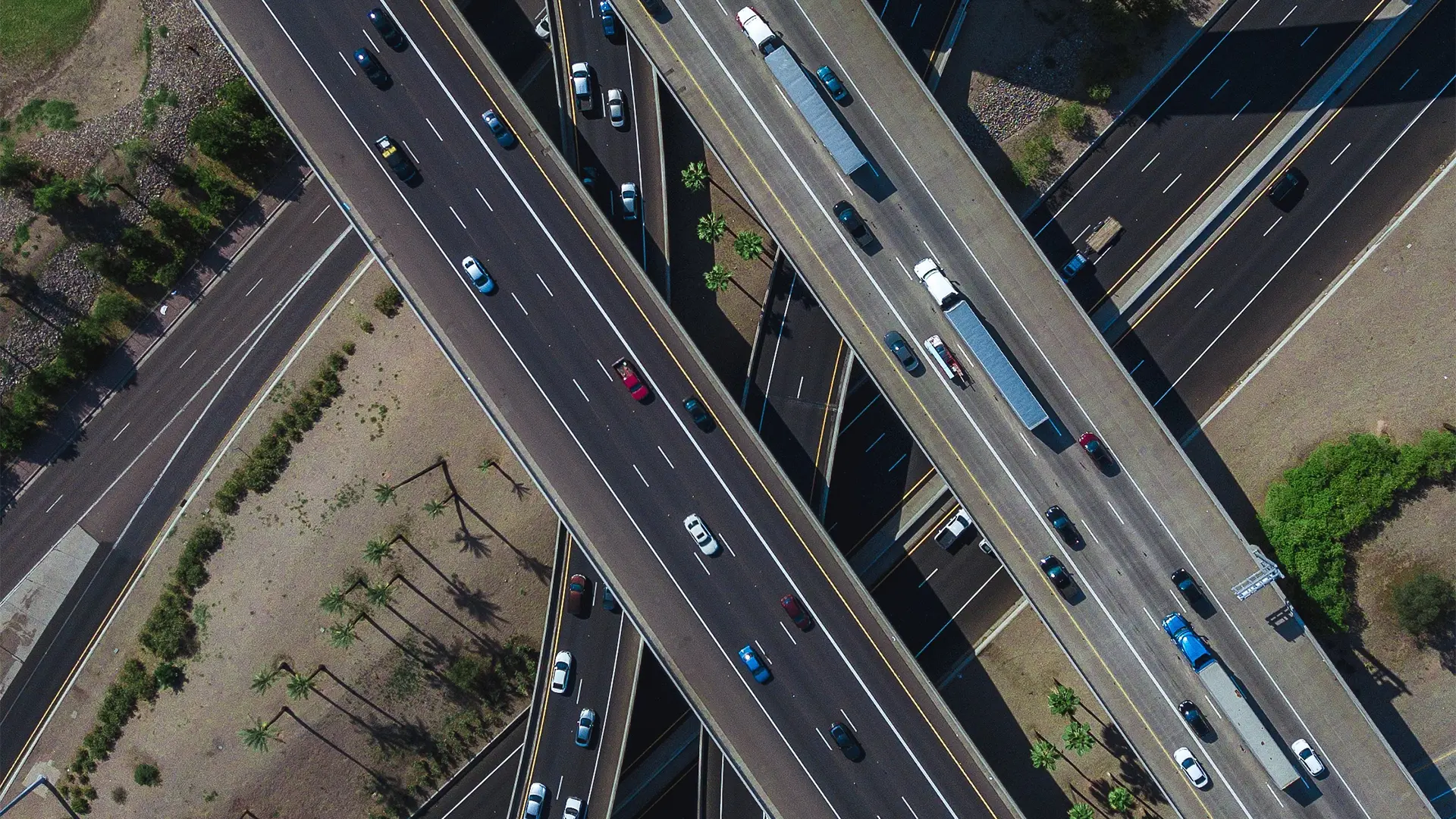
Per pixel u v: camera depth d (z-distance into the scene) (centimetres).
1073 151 8906
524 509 9012
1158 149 8862
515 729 9031
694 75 8150
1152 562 8012
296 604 9012
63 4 9275
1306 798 7919
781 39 8088
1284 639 8000
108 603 9225
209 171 9194
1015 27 8900
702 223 8719
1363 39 8781
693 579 8281
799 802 8175
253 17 8475
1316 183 8819
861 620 8200
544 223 8356
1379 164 8769
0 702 9225
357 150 8425
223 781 9012
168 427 9281
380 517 9019
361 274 9188
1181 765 7944
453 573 9006
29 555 9300
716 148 8112
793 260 8094
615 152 8862
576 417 8338
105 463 9294
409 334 9125
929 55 8950
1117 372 8000
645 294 8312
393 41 8419
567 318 8350
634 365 8312
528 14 9244
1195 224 8844
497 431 8312
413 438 9062
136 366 9312
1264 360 8800
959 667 8831
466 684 8931
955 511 8894
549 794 8562
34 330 9244
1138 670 8031
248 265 9269
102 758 9112
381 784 9038
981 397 8062
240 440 9169
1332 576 8481
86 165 9200
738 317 9081
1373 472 8462
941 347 7931
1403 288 8694
